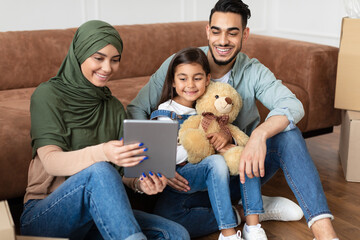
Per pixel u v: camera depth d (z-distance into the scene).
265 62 2.84
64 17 3.18
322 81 2.62
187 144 1.62
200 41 3.03
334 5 3.85
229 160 1.60
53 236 1.38
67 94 1.51
